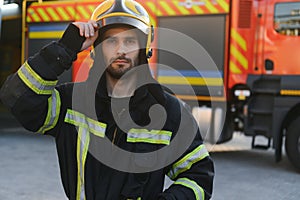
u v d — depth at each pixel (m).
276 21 6.73
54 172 6.30
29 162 6.94
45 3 8.72
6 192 5.22
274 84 6.78
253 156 7.90
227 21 7.07
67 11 8.40
